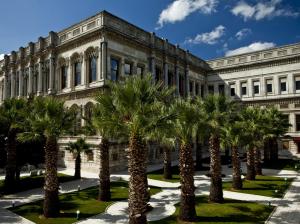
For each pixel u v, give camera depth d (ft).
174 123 48.39
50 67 128.26
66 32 125.70
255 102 161.38
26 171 105.40
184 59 157.79
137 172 41.88
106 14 109.29
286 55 152.25
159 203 60.34
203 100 65.57
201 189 73.15
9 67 162.71
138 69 125.70
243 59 167.84
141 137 42.75
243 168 109.29
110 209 56.13
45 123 52.42
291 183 79.20
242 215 51.24
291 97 148.15
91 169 102.42
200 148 106.32
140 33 126.52
